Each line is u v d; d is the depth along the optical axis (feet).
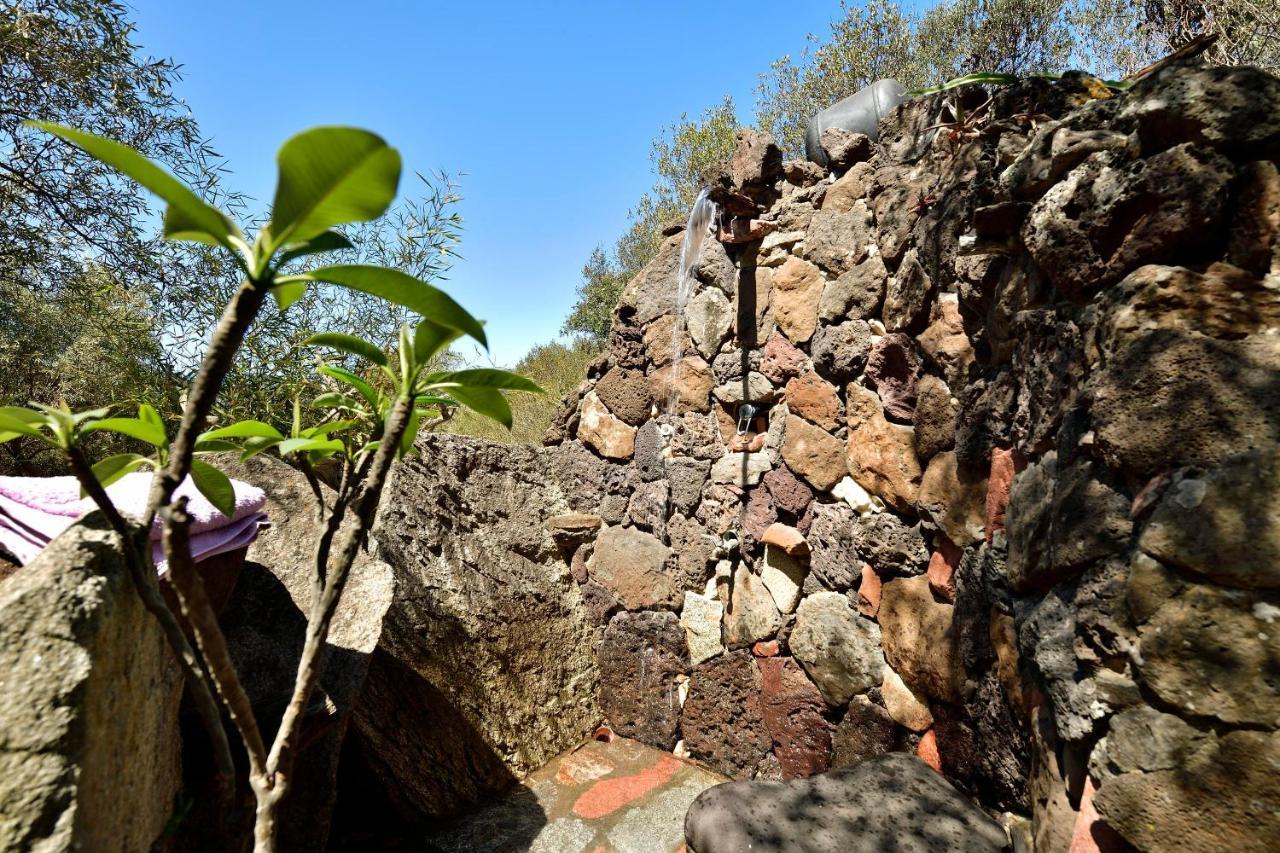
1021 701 4.78
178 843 3.73
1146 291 3.29
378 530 8.05
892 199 6.98
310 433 2.71
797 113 22.36
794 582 8.16
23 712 1.96
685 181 24.50
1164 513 2.89
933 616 6.42
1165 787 2.64
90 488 2.08
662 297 9.82
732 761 8.73
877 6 20.16
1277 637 2.51
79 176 11.34
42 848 1.89
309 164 1.45
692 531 9.30
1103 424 3.30
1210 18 8.71
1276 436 2.75
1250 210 3.14
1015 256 4.83
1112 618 3.03
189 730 4.18
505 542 9.71
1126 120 3.77
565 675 9.67
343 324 10.84
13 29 9.64
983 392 5.44
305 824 5.32
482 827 7.62
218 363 1.68
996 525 5.24
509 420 2.53
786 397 8.34
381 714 7.39
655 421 9.83
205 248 10.70
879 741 7.07
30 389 13.69
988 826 5.06
